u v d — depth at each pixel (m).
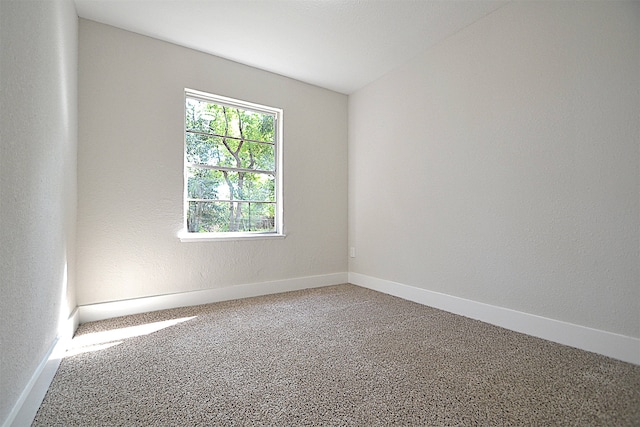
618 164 1.64
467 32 2.39
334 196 3.59
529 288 2.01
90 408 1.18
